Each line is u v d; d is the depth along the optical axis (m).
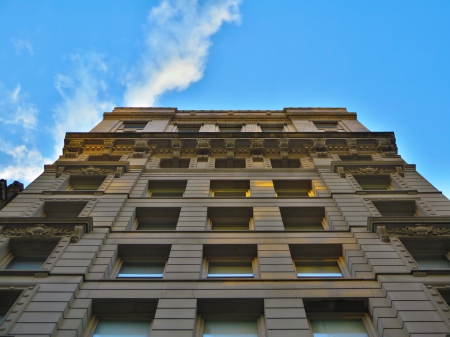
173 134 34.78
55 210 23.94
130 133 34.94
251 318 16.22
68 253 18.39
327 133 34.59
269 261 18.34
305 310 15.98
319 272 19.33
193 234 20.78
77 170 28.58
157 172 29.39
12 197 29.34
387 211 24.08
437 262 19.44
